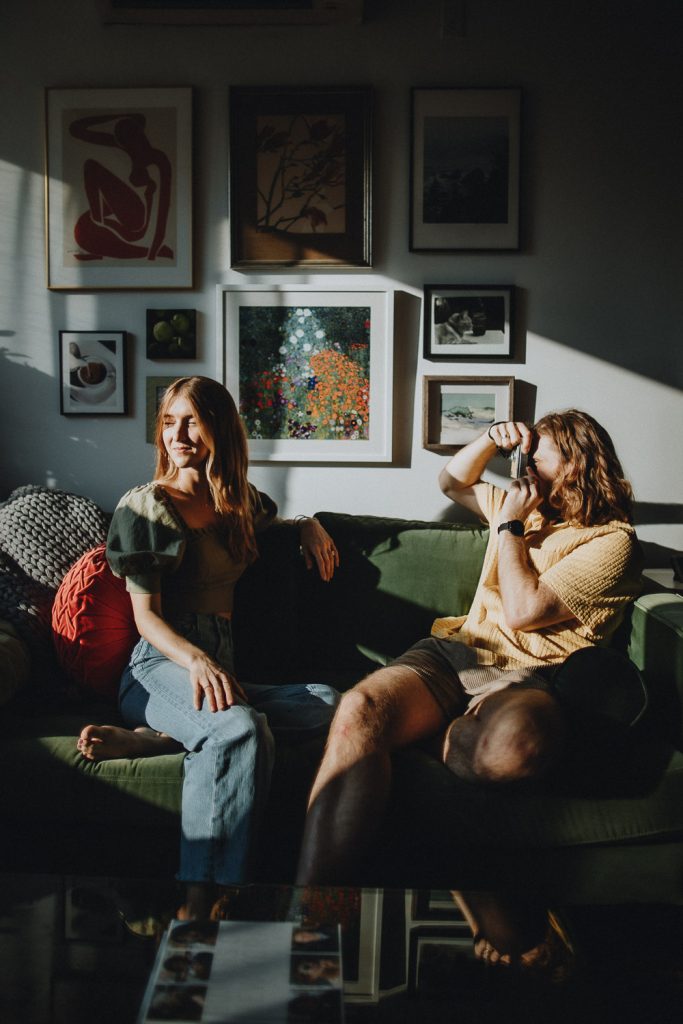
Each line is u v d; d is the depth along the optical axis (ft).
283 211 8.68
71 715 6.21
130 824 5.45
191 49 8.63
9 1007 3.28
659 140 8.55
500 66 8.57
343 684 7.13
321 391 8.79
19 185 8.76
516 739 5.21
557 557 6.52
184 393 6.53
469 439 8.80
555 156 8.61
